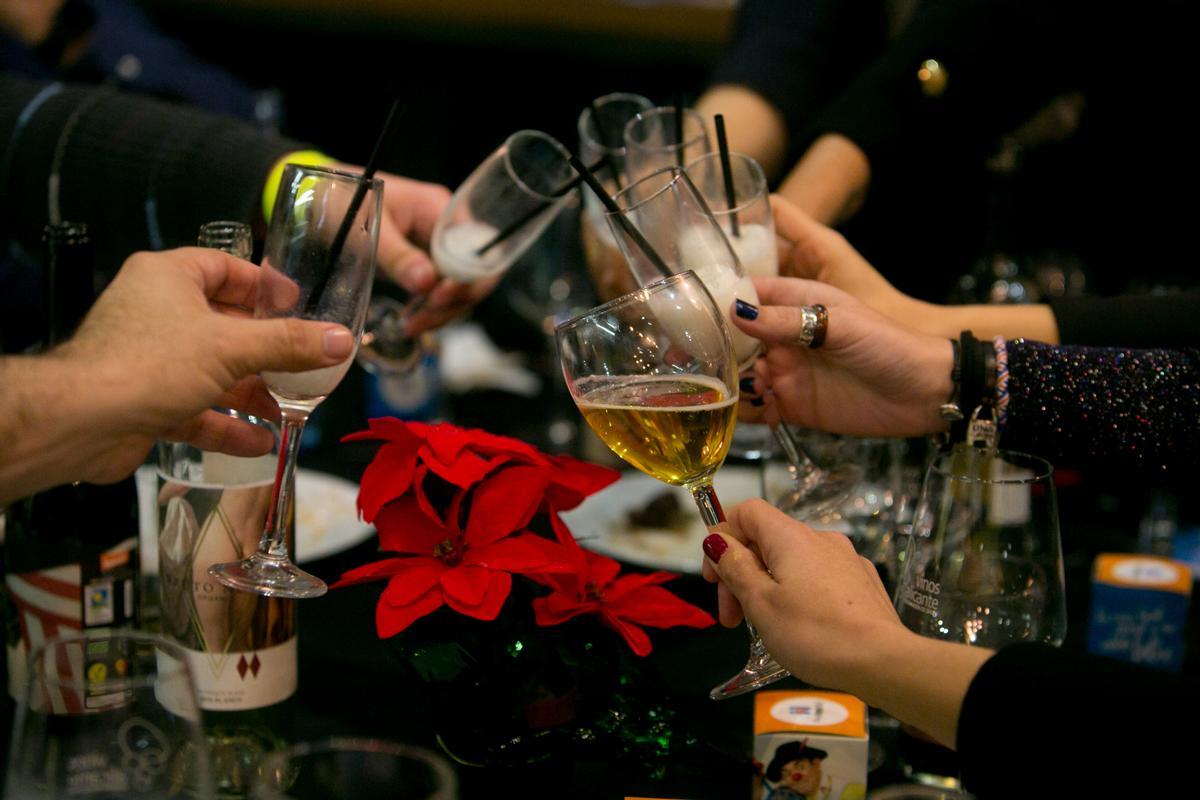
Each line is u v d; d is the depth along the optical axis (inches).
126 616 38.4
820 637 29.4
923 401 43.4
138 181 55.7
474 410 76.6
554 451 69.3
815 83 75.0
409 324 58.8
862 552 43.8
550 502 37.4
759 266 45.5
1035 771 26.3
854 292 51.9
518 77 122.9
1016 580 34.1
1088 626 43.5
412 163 122.6
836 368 44.9
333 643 42.6
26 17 84.2
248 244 39.4
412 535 35.4
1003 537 34.0
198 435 34.6
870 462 45.7
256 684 36.6
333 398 71.1
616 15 112.0
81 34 88.5
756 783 33.4
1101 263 76.7
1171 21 66.4
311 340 30.8
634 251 40.4
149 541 45.8
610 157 55.7
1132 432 41.7
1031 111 69.3
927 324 50.5
